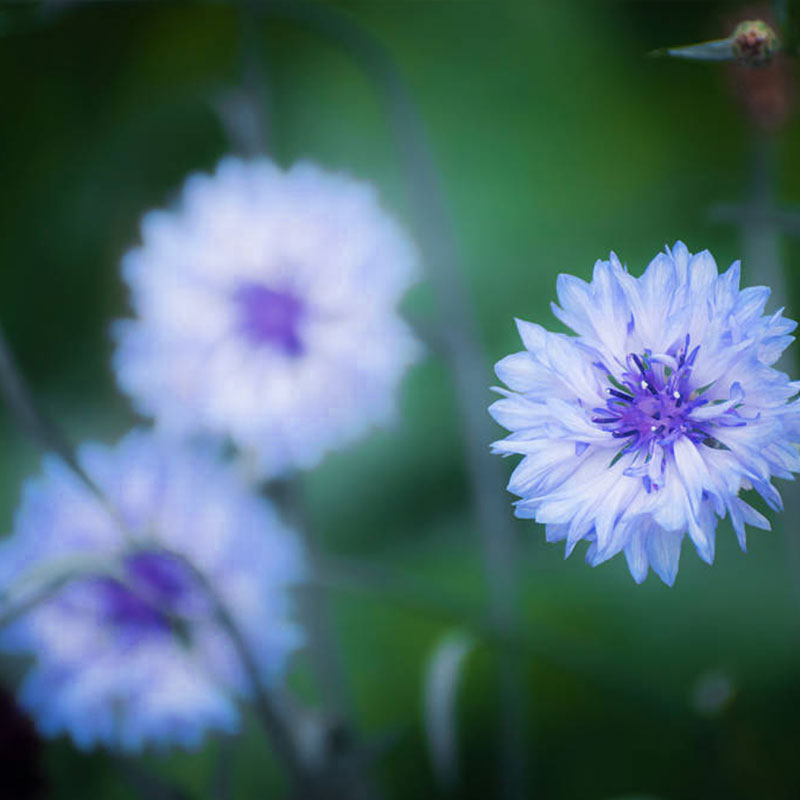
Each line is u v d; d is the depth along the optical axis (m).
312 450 0.80
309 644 0.79
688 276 0.61
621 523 0.61
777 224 0.71
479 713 0.94
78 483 0.76
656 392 0.61
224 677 0.75
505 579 0.79
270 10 0.84
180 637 0.74
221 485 0.76
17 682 0.76
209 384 0.81
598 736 0.93
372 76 0.85
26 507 0.76
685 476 0.61
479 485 0.81
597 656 0.78
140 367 0.83
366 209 0.81
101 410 1.03
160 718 0.74
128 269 0.83
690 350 0.61
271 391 0.80
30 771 0.70
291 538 0.76
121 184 1.00
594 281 0.61
